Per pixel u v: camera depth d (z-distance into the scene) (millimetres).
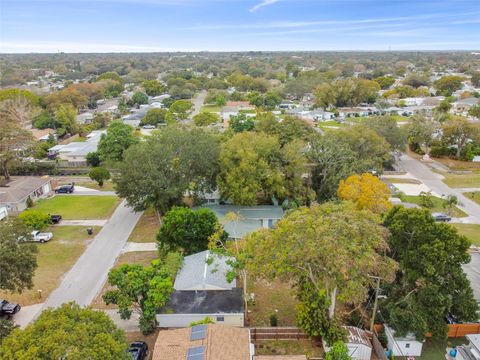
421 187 54250
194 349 19719
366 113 109688
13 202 45719
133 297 24234
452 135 66938
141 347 22594
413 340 23016
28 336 16469
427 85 156000
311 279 22844
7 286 22656
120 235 39594
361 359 22578
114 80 157125
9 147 56312
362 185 35594
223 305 25797
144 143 44312
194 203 43812
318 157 44844
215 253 29328
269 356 21078
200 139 43438
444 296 23062
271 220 40156
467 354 21891
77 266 33375
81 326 17188
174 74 192625
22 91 105250
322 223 21219
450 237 23703
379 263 22156
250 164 41344
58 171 62688
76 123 89250
